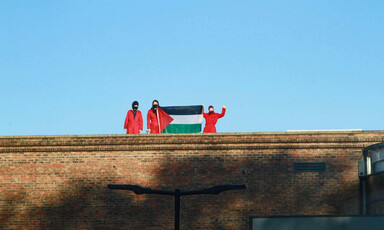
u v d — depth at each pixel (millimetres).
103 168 32812
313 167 32062
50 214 32625
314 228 28438
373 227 27938
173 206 32250
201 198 32188
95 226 32375
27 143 33188
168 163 32625
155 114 36219
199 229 31938
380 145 30922
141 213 32312
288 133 32281
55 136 33125
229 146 32469
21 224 32656
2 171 33188
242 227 31812
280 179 32094
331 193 31797
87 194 32656
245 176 32219
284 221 28703
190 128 36438
